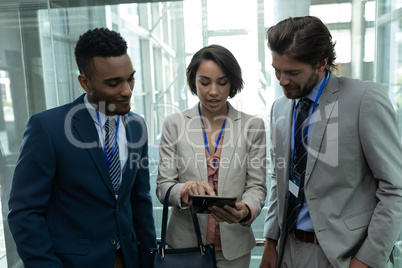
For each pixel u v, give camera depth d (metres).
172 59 2.79
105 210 1.32
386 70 2.44
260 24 2.61
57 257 1.23
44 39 2.65
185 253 1.42
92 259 1.26
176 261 1.40
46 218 1.28
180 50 2.77
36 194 1.20
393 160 1.17
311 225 1.33
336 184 1.25
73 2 2.66
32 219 1.19
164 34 2.76
